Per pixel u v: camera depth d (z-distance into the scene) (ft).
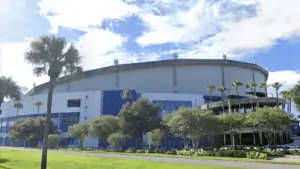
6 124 399.24
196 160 105.91
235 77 411.13
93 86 395.14
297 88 95.71
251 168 76.13
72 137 285.02
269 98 258.78
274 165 86.63
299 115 260.83
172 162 96.58
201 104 326.24
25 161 113.09
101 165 92.68
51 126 283.59
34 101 361.92
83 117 322.55
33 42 102.53
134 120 234.58
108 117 239.30
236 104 273.13
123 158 115.75
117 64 395.96
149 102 249.34
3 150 190.70
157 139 202.28
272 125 160.04
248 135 252.21
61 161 107.76
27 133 278.87
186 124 168.25
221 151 141.49
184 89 390.63
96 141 288.92
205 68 401.70
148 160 105.60
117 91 324.80
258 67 441.27
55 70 102.68
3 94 152.97
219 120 177.06
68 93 336.90
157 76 394.32
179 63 392.88
